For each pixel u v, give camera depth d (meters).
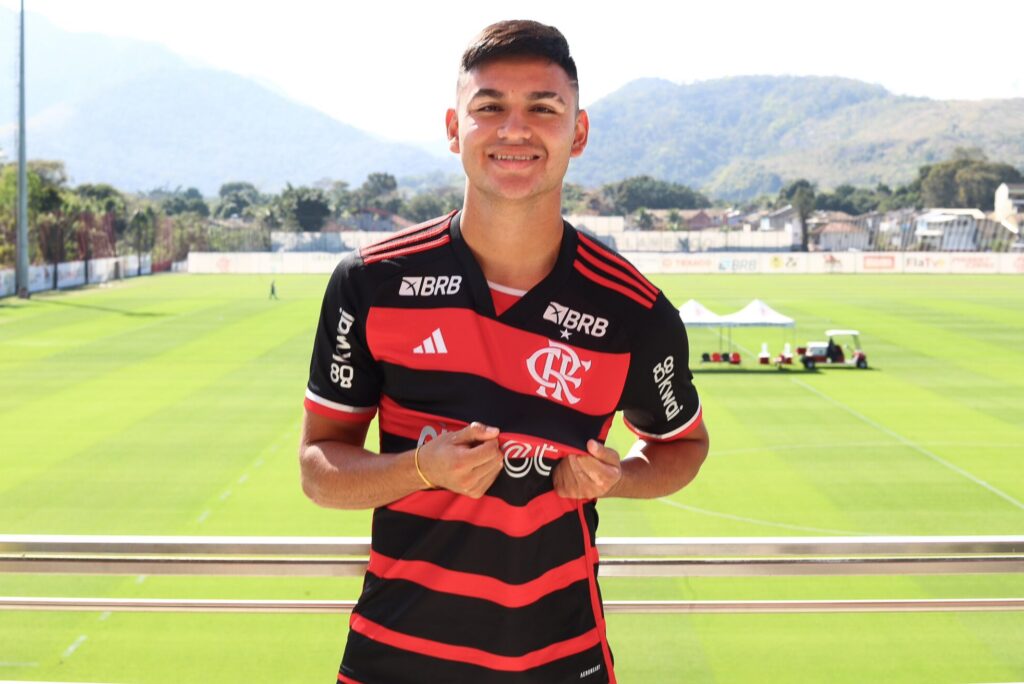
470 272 2.34
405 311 2.35
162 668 9.64
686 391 2.60
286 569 2.98
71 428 22.11
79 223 82.31
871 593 11.71
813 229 154.00
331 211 158.50
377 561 2.38
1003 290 65.25
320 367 2.45
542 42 2.24
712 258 91.69
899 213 146.62
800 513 15.65
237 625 10.68
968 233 125.31
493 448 2.14
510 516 2.30
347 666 2.41
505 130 2.21
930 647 10.21
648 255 91.38
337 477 2.33
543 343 2.36
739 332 42.69
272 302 56.09
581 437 2.37
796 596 11.66
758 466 18.69
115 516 15.41
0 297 57.66
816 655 10.02
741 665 9.80
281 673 9.59
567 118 2.27
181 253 117.12
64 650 10.03
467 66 2.28
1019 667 9.74
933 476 18.05
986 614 10.98
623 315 2.42
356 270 2.39
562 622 2.38
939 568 3.01
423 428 2.38
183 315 48.19
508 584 2.31
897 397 26.72
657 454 2.68
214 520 15.15
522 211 2.28
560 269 2.37
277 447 20.09
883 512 15.75
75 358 33.34
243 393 26.69
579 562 2.40
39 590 11.74
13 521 15.23
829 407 25.25
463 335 2.34
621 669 9.71
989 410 24.80
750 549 2.99
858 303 55.12
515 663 2.33
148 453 19.62
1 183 76.56
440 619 2.33
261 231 135.38
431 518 2.33
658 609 3.19
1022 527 14.97
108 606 3.09
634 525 14.84
